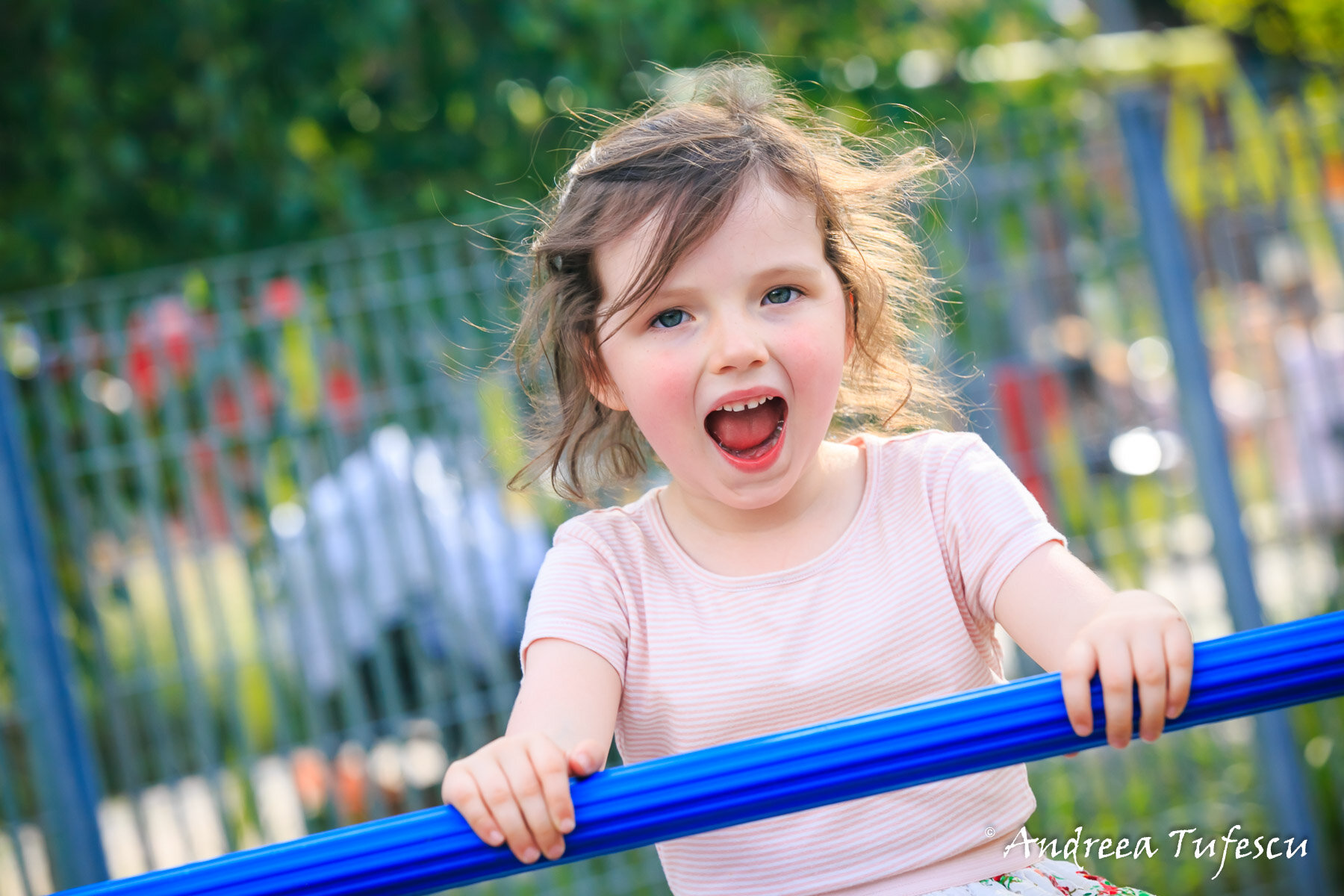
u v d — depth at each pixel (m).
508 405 3.09
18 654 2.95
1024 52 4.77
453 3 4.35
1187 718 1.00
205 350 3.10
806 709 1.31
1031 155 3.46
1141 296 3.44
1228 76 4.96
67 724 2.97
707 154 1.32
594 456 1.64
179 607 3.04
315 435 3.15
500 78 4.39
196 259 4.21
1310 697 1.00
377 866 0.99
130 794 3.01
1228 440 3.54
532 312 1.53
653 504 1.45
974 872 1.30
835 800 0.99
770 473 1.27
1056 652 1.22
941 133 4.34
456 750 3.15
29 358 3.39
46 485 3.47
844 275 1.49
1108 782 3.36
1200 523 3.41
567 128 4.34
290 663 3.12
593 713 1.28
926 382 2.14
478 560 3.13
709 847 1.33
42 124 4.12
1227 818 3.32
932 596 1.34
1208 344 3.36
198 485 3.07
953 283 3.36
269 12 4.20
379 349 3.28
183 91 4.18
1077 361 3.41
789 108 1.75
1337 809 3.41
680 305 1.27
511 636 3.17
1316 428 3.44
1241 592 3.30
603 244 1.34
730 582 1.36
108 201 4.15
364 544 3.10
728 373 1.25
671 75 4.32
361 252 3.79
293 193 4.14
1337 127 3.47
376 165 4.40
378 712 3.31
